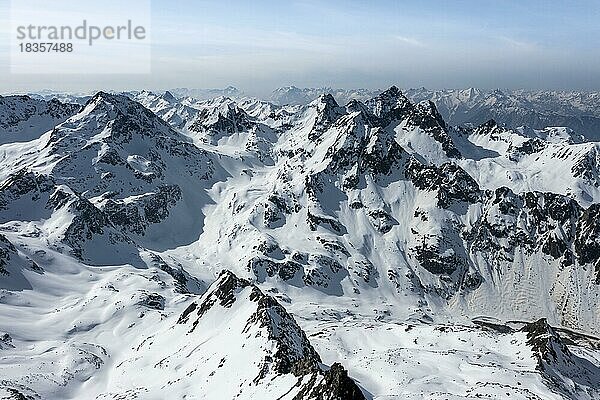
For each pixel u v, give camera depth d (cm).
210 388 10706
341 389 6775
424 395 10275
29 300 19488
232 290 14888
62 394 12900
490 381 12112
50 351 15338
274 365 10219
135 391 11794
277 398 8494
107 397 12244
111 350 16125
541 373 13025
